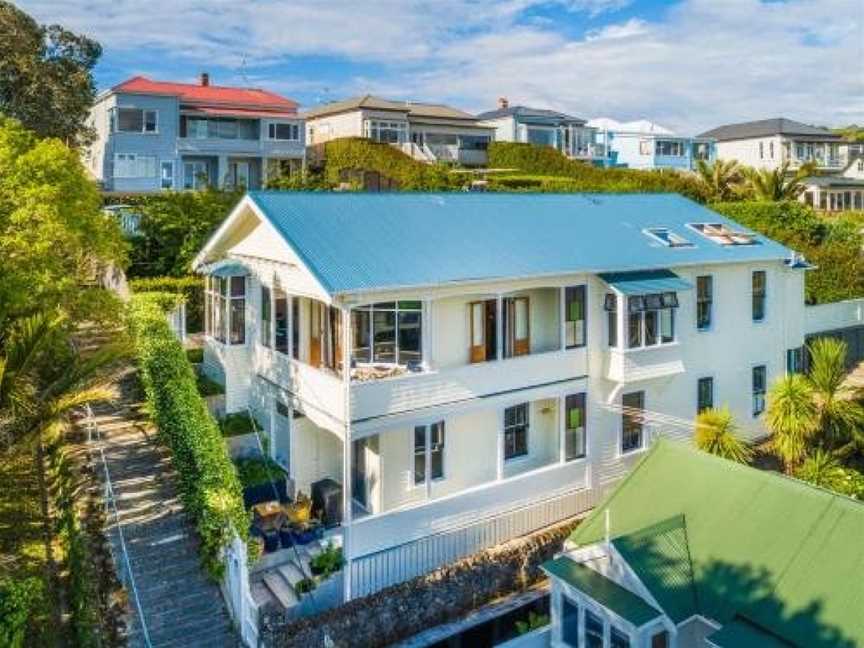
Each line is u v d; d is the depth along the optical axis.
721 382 26.64
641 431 24.58
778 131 92.12
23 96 49.22
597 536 17.00
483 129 76.44
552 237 24.03
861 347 39.06
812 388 24.78
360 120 70.31
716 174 57.19
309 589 18.14
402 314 20.56
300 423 21.75
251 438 23.11
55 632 14.37
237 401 24.53
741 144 96.06
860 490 22.38
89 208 22.86
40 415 16.02
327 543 18.81
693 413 25.89
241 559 15.26
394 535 19.55
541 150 66.19
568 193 28.77
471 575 19.91
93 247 22.83
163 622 15.16
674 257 24.70
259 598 18.12
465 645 19.14
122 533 17.22
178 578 16.25
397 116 71.69
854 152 97.62
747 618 14.23
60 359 18.88
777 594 14.34
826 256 40.56
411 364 20.77
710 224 28.75
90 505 18.00
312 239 20.28
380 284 18.78
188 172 61.84
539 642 17.17
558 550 21.67
